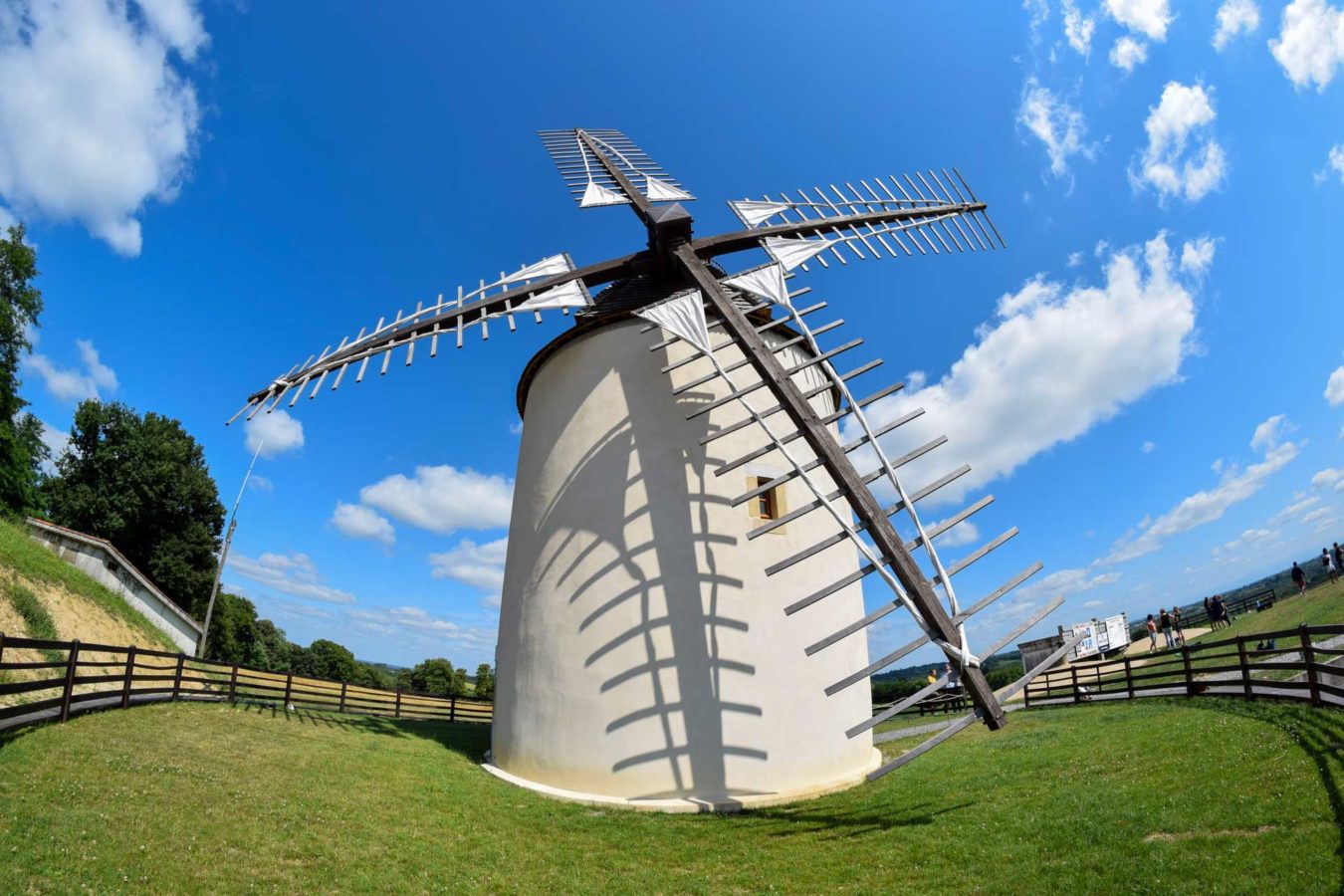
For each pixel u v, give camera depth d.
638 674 9.94
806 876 6.73
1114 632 25.80
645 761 9.59
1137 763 8.25
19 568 17.69
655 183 15.08
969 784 8.92
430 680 58.31
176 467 36.97
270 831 6.85
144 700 12.06
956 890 5.91
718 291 10.99
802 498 11.42
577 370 12.12
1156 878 5.24
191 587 37.09
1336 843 5.05
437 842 7.43
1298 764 6.66
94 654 17.53
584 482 11.25
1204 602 24.09
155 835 6.27
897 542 8.41
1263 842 5.36
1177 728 9.57
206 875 5.77
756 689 9.99
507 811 8.92
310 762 9.67
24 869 5.22
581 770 9.88
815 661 10.58
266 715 13.17
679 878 6.92
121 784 7.36
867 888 6.27
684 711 9.73
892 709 7.79
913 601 8.24
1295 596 22.00
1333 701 8.43
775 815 8.82
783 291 11.09
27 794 6.60
